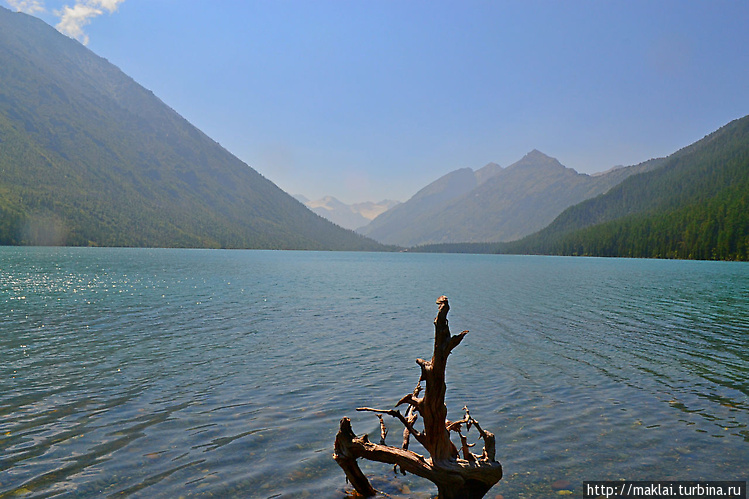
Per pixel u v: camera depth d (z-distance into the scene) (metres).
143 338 23.75
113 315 31.02
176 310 34.09
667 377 17.70
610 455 10.86
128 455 10.40
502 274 101.56
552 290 59.34
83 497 8.59
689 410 13.96
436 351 8.21
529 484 9.52
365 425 12.57
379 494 9.09
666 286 65.69
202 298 42.53
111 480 9.25
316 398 14.70
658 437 11.91
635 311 37.78
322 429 12.19
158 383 16.00
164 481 9.27
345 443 9.00
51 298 39.50
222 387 15.66
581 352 22.06
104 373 17.17
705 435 12.03
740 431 12.31
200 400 14.30
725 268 127.56
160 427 12.08
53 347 21.38
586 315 35.28
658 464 10.41
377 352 21.44
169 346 21.94
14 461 9.99
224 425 12.30
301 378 16.92
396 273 102.38
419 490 9.34
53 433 11.55
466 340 25.12
